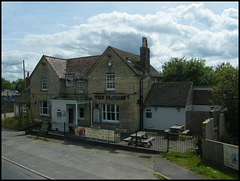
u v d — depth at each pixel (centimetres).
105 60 2064
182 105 1892
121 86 1977
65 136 1769
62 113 2112
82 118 2214
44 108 2497
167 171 1002
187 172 986
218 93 1689
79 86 2272
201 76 3544
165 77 3725
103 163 1146
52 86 2373
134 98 1922
